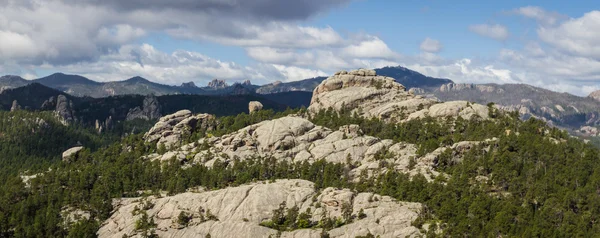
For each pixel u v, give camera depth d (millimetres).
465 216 198500
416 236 193250
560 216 198500
